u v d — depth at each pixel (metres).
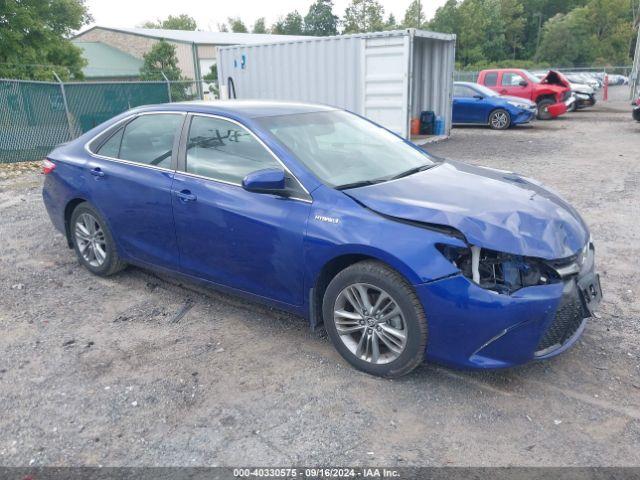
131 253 4.83
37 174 11.24
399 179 3.89
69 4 31.50
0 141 12.48
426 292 3.13
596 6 89.81
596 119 20.34
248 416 3.17
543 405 3.22
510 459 2.79
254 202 3.80
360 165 4.01
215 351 3.90
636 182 9.12
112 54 51.25
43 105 13.06
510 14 94.44
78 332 4.22
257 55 14.73
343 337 3.60
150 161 4.53
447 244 3.12
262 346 3.96
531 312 3.03
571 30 86.62
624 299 4.61
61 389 3.46
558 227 3.34
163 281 5.19
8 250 6.18
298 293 3.74
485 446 2.89
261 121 4.06
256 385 3.47
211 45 45.00
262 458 2.83
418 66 15.29
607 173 9.98
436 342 3.22
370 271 3.32
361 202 3.45
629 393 3.32
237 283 4.09
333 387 3.43
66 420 3.16
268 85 14.73
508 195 3.62
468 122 18.20
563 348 3.31
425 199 3.47
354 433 3.00
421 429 3.03
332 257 3.44
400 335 3.31
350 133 4.46
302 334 4.12
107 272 5.16
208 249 4.14
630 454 2.81
